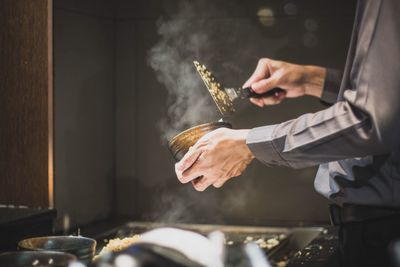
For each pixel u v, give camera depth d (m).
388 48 1.55
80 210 2.81
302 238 2.65
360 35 1.59
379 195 1.80
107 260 1.25
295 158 1.69
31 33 2.19
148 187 3.03
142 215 3.04
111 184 3.06
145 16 2.96
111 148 3.05
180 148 1.93
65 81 2.68
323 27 2.79
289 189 2.87
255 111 2.87
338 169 1.91
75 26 2.72
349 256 1.82
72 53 2.71
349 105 1.61
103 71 2.95
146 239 1.39
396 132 1.55
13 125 2.22
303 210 2.87
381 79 1.54
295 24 2.81
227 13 2.87
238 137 1.78
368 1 1.58
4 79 2.23
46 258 1.58
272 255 2.29
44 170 2.20
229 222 2.87
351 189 1.85
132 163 3.04
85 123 2.83
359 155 1.63
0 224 1.93
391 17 1.55
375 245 1.78
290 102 2.84
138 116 3.02
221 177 1.87
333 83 2.30
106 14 2.94
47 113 2.19
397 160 1.76
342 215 1.87
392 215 1.78
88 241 1.78
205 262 1.30
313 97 2.82
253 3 2.84
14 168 2.23
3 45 2.22
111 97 3.03
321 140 1.63
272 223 2.83
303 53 2.82
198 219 2.97
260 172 2.89
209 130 1.93
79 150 2.79
